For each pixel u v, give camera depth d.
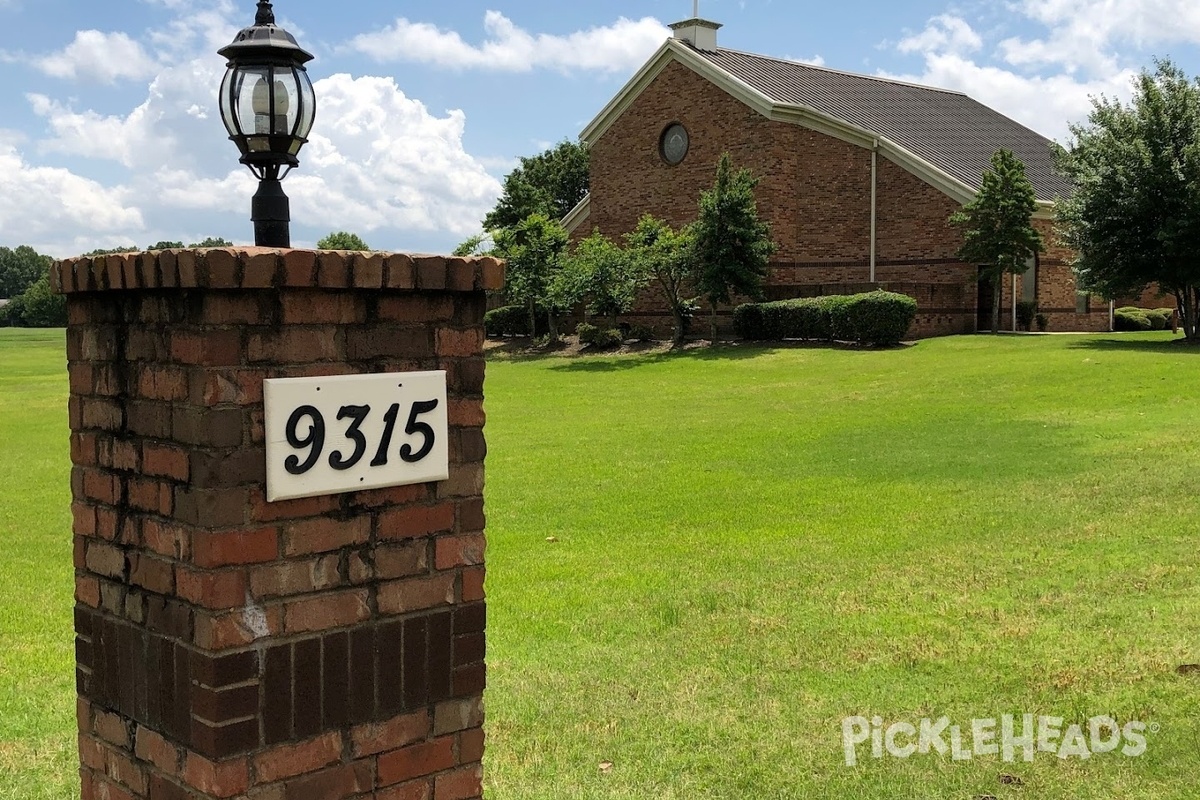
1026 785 4.04
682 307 30.44
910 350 24.77
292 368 2.31
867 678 5.18
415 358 2.50
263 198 2.62
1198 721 4.45
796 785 4.10
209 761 2.27
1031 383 17.53
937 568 7.19
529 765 4.33
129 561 2.46
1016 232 25.95
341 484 2.38
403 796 2.54
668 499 10.49
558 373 25.98
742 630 6.05
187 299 2.24
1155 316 30.86
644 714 4.85
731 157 31.25
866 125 31.28
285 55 2.59
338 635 2.41
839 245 30.38
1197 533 7.53
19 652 6.12
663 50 32.31
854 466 11.84
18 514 10.88
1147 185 21.12
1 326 90.44
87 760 2.64
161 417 2.33
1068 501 9.04
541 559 8.18
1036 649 5.42
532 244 32.28
